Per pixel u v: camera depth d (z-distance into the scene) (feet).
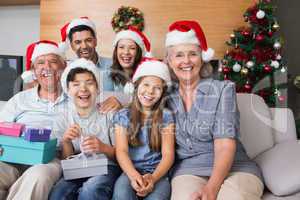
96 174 3.88
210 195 3.52
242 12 8.92
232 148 3.96
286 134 5.25
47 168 3.75
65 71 4.46
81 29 6.01
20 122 4.70
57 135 4.45
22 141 3.89
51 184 3.69
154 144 4.17
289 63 10.17
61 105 4.68
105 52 9.34
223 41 8.99
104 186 3.71
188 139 4.18
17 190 3.59
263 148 4.94
